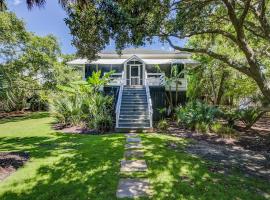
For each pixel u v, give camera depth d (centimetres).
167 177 709
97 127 1634
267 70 1583
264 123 2133
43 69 2886
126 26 875
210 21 1252
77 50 975
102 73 2766
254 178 732
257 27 1127
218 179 704
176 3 971
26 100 3409
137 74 2814
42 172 755
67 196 590
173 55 2861
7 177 715
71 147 1118
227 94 2147
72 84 1938
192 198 577
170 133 1498
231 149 1119
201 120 1616
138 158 906
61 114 1844
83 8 849
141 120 1686
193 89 2264
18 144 1222
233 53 1839
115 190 620
